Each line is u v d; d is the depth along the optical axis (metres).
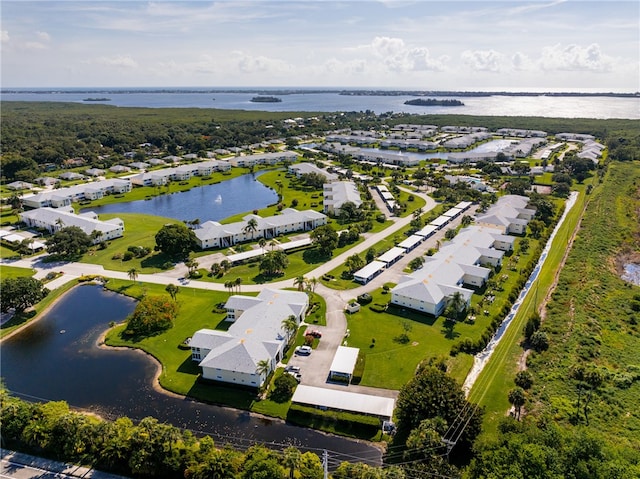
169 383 102.44
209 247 183.25
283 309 121.81
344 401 92.50
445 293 134.38
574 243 188.88
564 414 89.06
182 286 149.38
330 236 179.00
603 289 146.88
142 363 110.94
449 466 71.50
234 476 71.94
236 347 101.94
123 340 120.00
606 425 86.81
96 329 126.81
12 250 183.00
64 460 80.00
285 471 73.12
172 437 76.62
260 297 129.38
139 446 76.62
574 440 73.94
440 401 83.00
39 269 164.38
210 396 98.19
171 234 170.25
